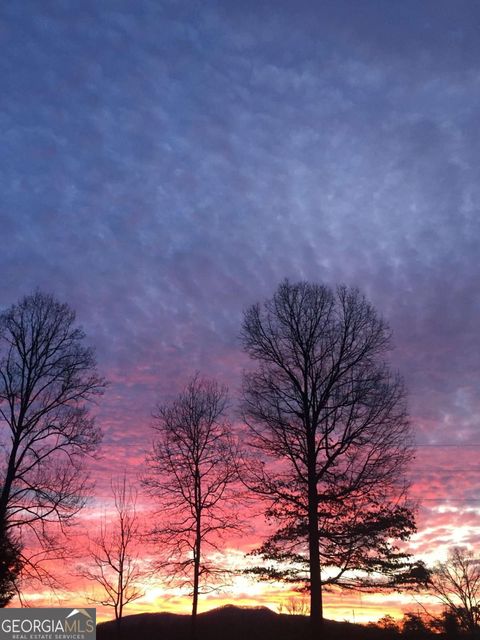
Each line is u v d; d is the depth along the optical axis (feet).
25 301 89.40
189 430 94.48
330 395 85.10
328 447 82.07
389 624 99.86
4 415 82.99
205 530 90.12
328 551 79.15
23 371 85.56
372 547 79.25
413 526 79.51
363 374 86.22
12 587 81.41
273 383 88.22
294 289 93.97
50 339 88.33
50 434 83.71
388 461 81.46
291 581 79.97
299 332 90.53
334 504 80.94
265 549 80.79
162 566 89.86
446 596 111.86
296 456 83.20
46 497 79.56
